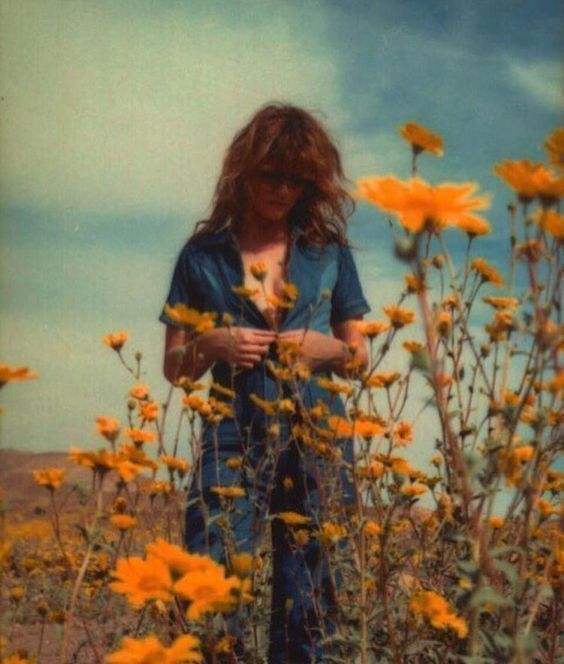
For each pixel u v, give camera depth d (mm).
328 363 3424
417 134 2000
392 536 2881
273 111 3564
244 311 3514
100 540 2354
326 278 3580
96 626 3764
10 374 2125
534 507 2123
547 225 1799
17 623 4199
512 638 1732
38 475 2654
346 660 2684
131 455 2389
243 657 3098
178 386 3064
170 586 1926
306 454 3182
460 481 1901
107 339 3205
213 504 3340
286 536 3330
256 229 3623
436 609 2301
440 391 1647
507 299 2613
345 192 3641
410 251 1546
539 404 2053
